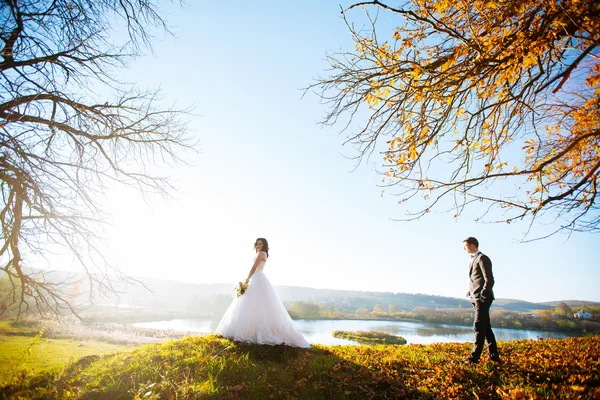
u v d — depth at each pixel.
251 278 7.41
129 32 7.50
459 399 4.82
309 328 63.38
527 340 10.60
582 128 4.55
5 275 7.68
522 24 3.48
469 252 6.70
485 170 4.22
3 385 5.26
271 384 5.19
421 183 4.17
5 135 6.15
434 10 3.83
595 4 2.86
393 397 5.04
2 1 5.46
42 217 7.40
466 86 4.23
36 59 6.49
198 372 5.32
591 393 4.40
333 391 5.14
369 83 4.21
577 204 3.97
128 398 4.74
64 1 6.30
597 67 3.16
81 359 6.24
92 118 7.66
